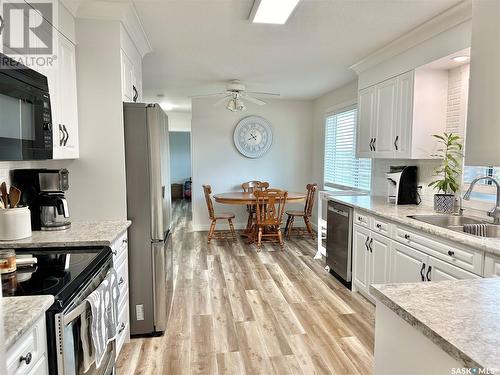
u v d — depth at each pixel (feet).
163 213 8.48
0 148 4.43
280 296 10.75
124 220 8.20
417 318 3.21
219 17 8.37
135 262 8.29
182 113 29.14
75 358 4.34
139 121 8.11
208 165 20.17
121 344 7.56
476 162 4.26
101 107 7.99
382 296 3.82
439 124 9.83
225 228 20.53
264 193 15.76
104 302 5.15
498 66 3.92
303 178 21.34
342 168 17.38
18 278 4.71
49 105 5.84
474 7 4.26
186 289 11.33
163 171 8.59
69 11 7.40
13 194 6.54
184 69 13.37
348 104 16.12
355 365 7.19
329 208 12.76
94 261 5.47
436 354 3.06
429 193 10.57
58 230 7.11
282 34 9.57
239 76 14.55
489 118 4.05
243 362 7.32
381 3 7.67
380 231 9.42
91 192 8.11
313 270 13.17
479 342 2.78
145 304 8.38
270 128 20.61
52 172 7.10
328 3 7.66
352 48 10.72
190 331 8.64
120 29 7.95
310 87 17.01
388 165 12.73
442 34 8.55
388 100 10.92
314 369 7.06
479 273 6.05
